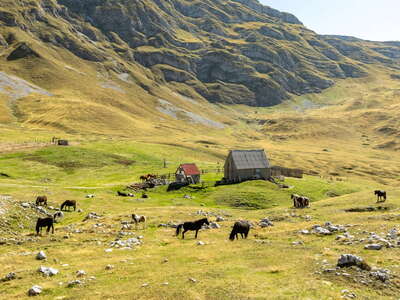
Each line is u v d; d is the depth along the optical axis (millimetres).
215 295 17406
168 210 51344
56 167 104250
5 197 47406
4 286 20438
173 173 101250
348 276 18984
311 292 17203
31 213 44094
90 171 104375
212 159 167875
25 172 95500
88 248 29641
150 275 21219
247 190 77812
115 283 20125
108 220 43219
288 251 25375
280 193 78562
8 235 35875
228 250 26984
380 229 30250
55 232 37219
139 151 143750
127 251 28406
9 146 124688
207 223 34531
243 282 19000
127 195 71750
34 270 22719
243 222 32344
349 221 37812
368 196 58688
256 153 93938
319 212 48281
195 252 26906
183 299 17078
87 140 166375
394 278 18547
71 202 51562
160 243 31609
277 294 17172
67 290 19328
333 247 25719
